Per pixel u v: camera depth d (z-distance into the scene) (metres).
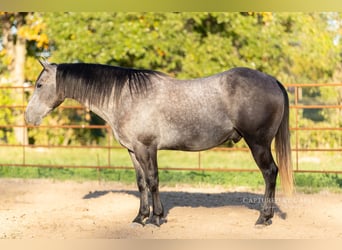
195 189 10.75
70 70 7.20
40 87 7.25
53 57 17.78
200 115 6.83
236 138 7.14
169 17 17.09
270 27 18.34
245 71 6.96
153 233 6.93
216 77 6.98
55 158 16.72
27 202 9.40
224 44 17.97
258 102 6.77
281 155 7.04
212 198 9.55
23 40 19.66
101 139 20.67
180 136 6.91
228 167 14.43
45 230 7.14
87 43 17.09
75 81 7.17
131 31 16.91
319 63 19.58
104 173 12.80
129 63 18.34
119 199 9.46
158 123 6.86
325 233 6.85
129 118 6.89
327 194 9.95
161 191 10.41
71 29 17.33
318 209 8.43
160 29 17.19
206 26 18.69
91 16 17.33
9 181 11.93
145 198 7.37
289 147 7.05
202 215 8.02
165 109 6.83
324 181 11.25
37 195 10.12
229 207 8.68
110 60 18.11
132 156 7.34
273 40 18.16
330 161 14.76
